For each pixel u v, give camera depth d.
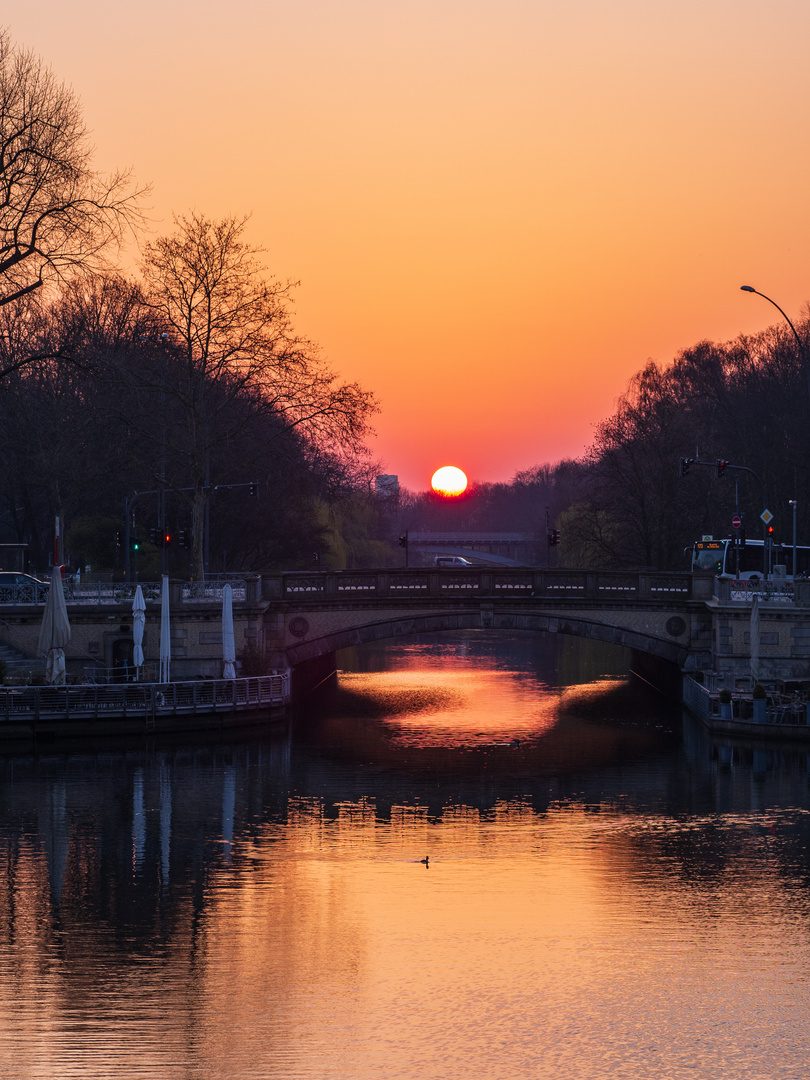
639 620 124.44
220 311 133.38
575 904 58.31
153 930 53.72
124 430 143.50
